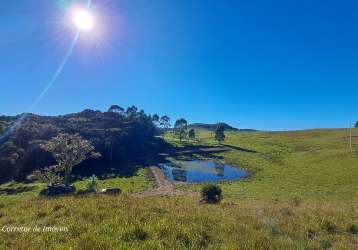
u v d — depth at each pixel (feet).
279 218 53.16
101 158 351.05
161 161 400.26
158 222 42.70
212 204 83.76
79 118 488.44
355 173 246.06
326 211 63.72
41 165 294.87
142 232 37.93
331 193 180.96
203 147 508.12
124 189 205.77
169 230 39.37
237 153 454.40
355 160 302.66
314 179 241.76
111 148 366.22
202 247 34.35
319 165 307.99
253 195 174.29
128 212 49.55
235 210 62.85
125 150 412.36
